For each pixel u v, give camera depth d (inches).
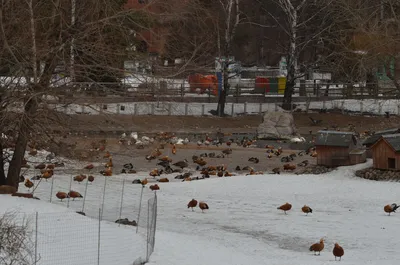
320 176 1617.9
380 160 1584.6
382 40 2146.9
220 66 2738.7
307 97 2915.8
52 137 1243.2
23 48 1114.7
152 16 1342.3
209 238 1015.0
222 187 1508.4
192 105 2728.8
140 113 2274.9
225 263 817.5
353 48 2581.2
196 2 2055.9
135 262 748.6
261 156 1978.3
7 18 1127.6
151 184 1515.7
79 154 1448.1
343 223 1166.3
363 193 1451.8
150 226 861.8
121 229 880.9
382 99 2775.6
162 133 2167.8
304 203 1360.7
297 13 2815.0
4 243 687.7
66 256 719.1
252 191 1473.9
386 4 2271.2
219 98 2687.0
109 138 1947.6
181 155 1972.2
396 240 1045.2
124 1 1753.2
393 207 1251.8
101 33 1233.4
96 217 981.8
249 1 3341.5
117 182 1487.5
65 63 1145.4
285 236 1063.6
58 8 1135.0
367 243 1024.2
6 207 895.7
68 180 1449.3
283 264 859.4
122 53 1224.2
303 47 2770.7
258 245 994.7
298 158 1919.3
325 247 997.8
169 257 804.0
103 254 743.7
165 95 1417.3
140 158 1887.3
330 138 1690.5
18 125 1128.2
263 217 1205.1
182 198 1373.0
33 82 1136.8
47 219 852.0
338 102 2824.8
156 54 1531.7
